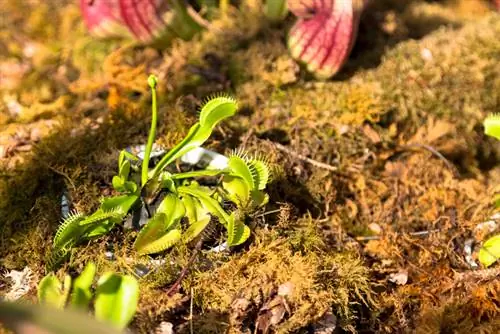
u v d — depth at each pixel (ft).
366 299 1.49
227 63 1.90
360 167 1.73
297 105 1.79
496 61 1.88
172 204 1.38
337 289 1.41
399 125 1.81
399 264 1.57
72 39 2.16
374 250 1.60
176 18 1.86
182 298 1.36
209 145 1.65
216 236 1.43
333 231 1.62
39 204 1.52
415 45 1.92
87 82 1.94
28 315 0.93
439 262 1.55
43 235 1.47
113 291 1.14
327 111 1.77
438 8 2.15
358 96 1.79
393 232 1.64
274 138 1.74
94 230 1.39
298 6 1.72
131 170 1.50
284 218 1.50
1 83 2.02
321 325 1.38
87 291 1.19
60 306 1.19
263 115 1.78
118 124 1.69
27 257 1.45
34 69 2.07
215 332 1.34
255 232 1.46
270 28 1.95
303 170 1.67
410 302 1.51
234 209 1.45
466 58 1.88
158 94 1.85
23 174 1.60
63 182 1.57
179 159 1.53
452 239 1.58
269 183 1.59
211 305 1.37
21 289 1.42
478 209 1.67
